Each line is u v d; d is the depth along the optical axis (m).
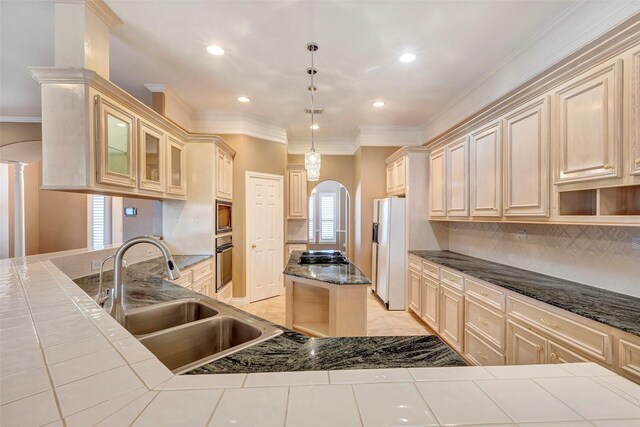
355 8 1.98
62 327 0.81
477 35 2.26
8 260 1.99
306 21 2.12
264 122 4.47
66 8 1.81
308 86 3.21
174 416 0.47
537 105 2.01
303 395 0.54
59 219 5.60
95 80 1.80
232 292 4.19
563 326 1.61
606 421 0.49
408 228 3.95
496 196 2.47
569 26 1.98
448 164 3.34
